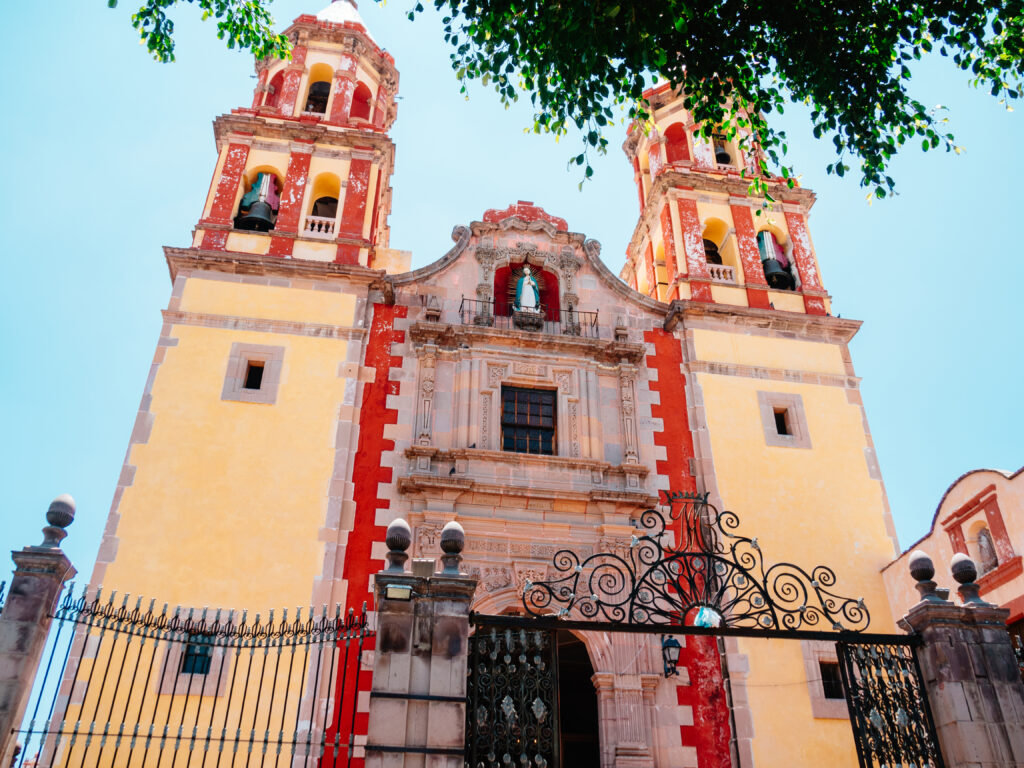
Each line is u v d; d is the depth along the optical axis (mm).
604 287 20547
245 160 21016
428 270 19719
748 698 15414
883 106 12469
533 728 9172
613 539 16641
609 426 18328
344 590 15328
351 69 23750
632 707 14930
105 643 14055
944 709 9758
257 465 16375
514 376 18500
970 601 10445
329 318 18594
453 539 9734
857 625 16578
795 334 20562
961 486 15688
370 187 21062
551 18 11445
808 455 18688
